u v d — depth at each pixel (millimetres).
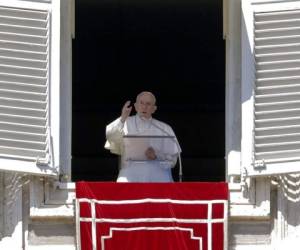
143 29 49594
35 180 37344
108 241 37000
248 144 37219
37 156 37125
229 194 37406
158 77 50594
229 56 38188
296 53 37406
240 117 37906
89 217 37031
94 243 36969
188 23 49188
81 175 48625
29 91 37250
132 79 50500
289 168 37125
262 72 37375
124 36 49781
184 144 50219
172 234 37031
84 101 50375
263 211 37312
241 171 37406
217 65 50188
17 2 37406
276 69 37375
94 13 49031
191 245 37000
